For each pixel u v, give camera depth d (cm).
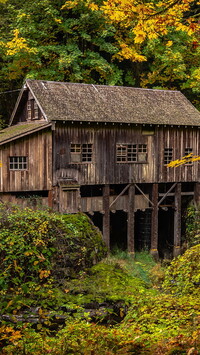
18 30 2116
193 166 2144
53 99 1764
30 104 1861
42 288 1027
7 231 1201
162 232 2469
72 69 2395
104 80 2647
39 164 1684
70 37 2469
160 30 537
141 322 532
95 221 2380
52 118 1648
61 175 1741
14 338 449
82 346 467
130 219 1967
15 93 2634
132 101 2002
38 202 1662
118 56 2383
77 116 1725
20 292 854
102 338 481
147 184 2142
